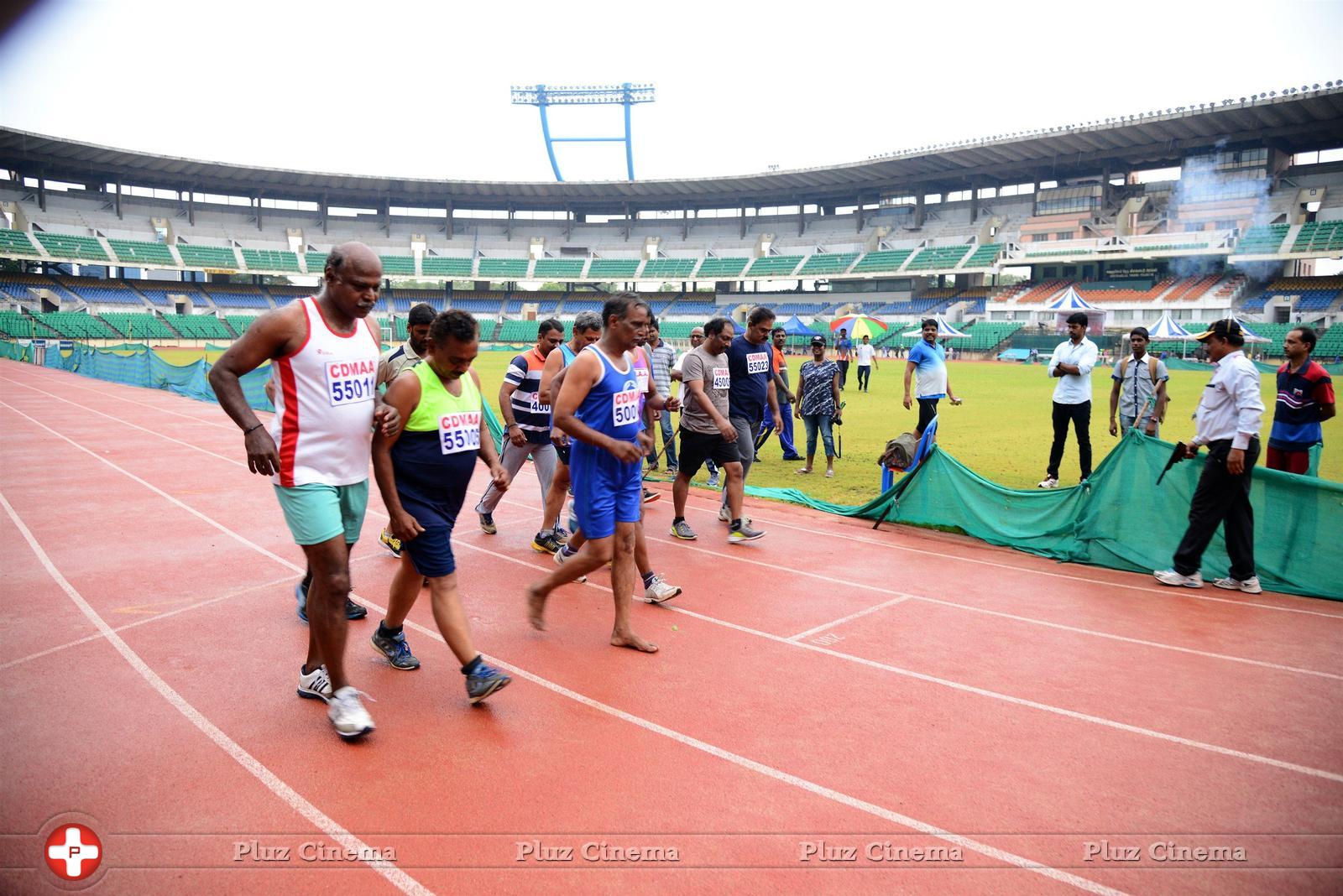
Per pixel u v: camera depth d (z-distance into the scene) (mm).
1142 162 47656
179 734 3705
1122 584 6176
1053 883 2744
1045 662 4648
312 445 3689
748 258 59469
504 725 3830
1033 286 49281
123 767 3412
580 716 3936
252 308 55156
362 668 4508
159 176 53594
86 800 3164
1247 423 5582
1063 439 9297
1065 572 6492
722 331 6852
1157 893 2691
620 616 4801
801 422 17031
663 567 6535
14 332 42812
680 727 3830
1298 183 44000
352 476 3848
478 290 63188
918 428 9695
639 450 4535
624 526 4746
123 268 53719
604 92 62656
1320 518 5816
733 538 7305
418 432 3979
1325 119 39875
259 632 5023
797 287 60281
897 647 4867
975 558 6895
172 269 51750
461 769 3424
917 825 3062
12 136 45688
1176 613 5512
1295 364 6645
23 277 48656
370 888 2680
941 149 47188
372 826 3020
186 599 5656
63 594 5742
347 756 3520
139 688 4199
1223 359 5883
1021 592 5949
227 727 3781
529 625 5180
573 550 5996
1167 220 45844
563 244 63625
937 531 7691
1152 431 8820
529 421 6895
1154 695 4223
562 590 5969
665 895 2654
